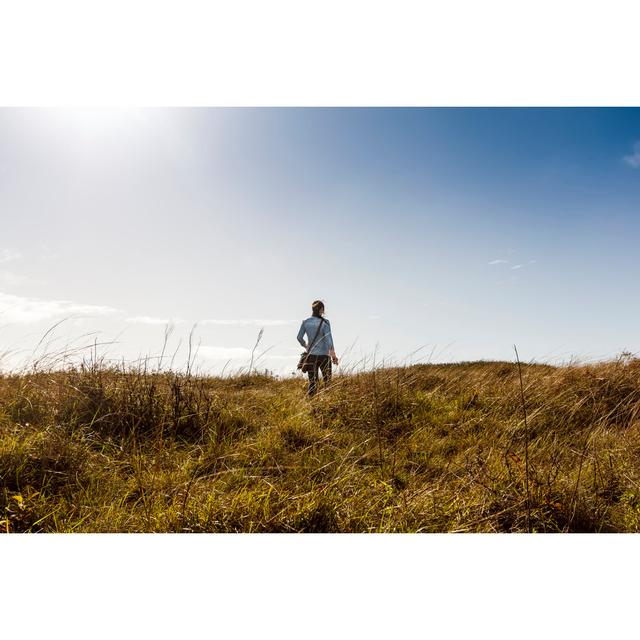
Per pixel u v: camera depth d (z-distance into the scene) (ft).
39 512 9.97
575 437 16.34
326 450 14.85
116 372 18.58
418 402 20.18
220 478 12.26
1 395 16.40
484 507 10.39
